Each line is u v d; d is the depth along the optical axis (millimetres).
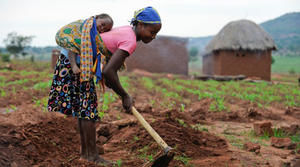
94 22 3283
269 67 25453
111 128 5430
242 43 24734
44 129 4434
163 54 27516
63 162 3447
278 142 4996
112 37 3254
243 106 9836
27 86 13266
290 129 6086
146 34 3355
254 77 24109
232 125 6969
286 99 12164
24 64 33344
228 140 5297
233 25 25750
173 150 3096
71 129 4977
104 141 4855
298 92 14602
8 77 17172
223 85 18172
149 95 11852
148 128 3223
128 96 3336
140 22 3330
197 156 4145
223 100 10617
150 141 4465
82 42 3199
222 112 8398
